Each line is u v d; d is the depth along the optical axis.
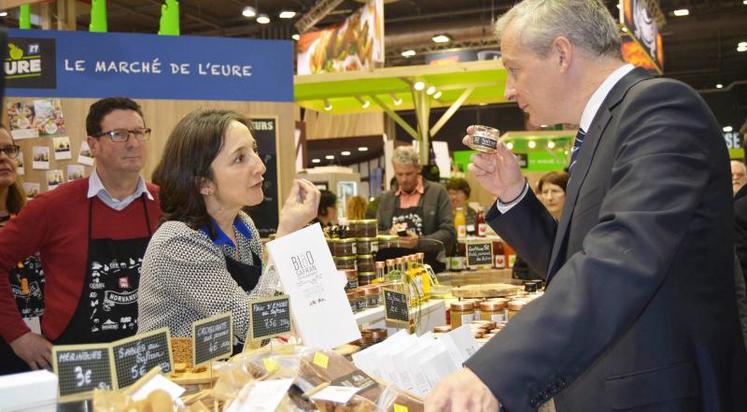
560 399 1.55
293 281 1.75
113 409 1.11
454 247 5.05
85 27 12.45
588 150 1.57
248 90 4.27
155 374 1.27
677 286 1.41
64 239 2.92
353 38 7.05
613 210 1.27
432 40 14.06
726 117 19.00
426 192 5.23
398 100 8.58
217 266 1.98
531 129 14.12
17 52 3.86
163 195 2.11
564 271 1.20
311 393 1.41
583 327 1.13
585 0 1.70
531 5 1.74
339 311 1.77
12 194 3.37
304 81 6.98
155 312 1.97
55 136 3.94
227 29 15.12
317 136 13.87
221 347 1.52
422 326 3.01
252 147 2.11
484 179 2.12
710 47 16.83
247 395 1.36
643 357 1.41
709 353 1.41
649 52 7.29
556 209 4.38
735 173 6.24
